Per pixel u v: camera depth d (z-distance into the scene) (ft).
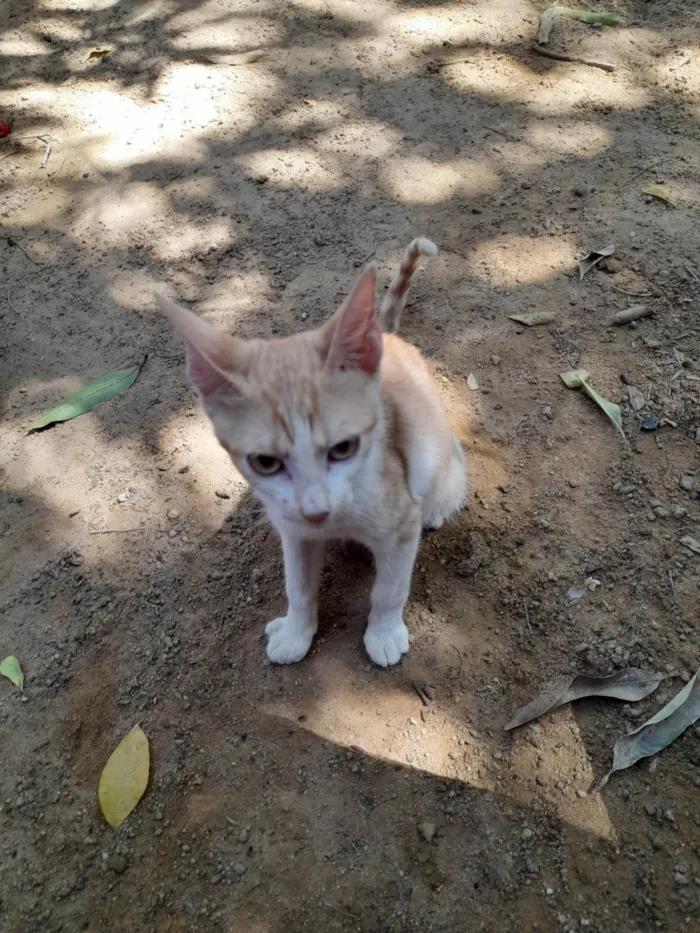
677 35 2.36
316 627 1.31
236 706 1.23
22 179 2.24
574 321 1.67
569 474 1.44
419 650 1.27
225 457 1.56
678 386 1.52
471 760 1.14
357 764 1.15
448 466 1.30
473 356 1.65
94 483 1.55
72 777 1.19
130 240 2.02
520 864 1.04
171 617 1.35
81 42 2.74
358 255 1.89
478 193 1.98
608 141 2.06
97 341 1.81
